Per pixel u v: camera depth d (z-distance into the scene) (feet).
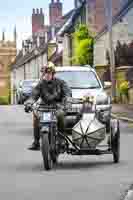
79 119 44.47
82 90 67.36
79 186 34.86
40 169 42.34
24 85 166.40
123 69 150.61
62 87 43.60
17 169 42.52
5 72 472.44
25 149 55.16
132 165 43.45
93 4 202.80
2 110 129.39
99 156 48.88
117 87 155.43
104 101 65.57
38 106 43.45
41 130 41.42
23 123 89.86
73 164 44.47
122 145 56.90
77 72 71.15
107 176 38.40
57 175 39.32
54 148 42.78
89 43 186.39
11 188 34.60
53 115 42.32
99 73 177.99
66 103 43.78
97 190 33.37
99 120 45.19
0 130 77.25
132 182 35.78
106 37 172.24
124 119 92.27
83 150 43.09
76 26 229.66
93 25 202.59
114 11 180.24
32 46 351.46
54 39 278.46
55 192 33.04
